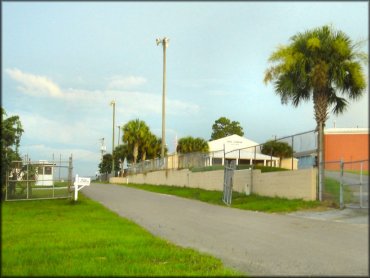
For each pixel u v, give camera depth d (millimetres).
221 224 14664
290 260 9008
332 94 21156
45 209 19688
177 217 16766
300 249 10031
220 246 10789
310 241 10930
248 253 9852
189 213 18188
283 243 10859
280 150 22438
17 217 16547
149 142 61625
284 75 21188
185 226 14328
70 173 25438
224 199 23594
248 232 12812
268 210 18391
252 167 25016
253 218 16062
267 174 23281
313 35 20562
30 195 25234
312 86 20547
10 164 24344
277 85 21453
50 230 12961
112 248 10039
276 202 20156
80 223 14688
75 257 9172
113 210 19500
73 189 26500
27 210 19172
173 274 7902
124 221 15320
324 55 20344
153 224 14867
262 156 24359
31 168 25406
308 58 20359
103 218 16250
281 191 21812
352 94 20844
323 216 15547
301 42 20703
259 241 11273
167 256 9453
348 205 16734
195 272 8086
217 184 30391
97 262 8766
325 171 18594
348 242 10516
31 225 14117
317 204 18125
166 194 31547
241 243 11102
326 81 20312
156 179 45125
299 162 20766
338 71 20188
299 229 12859
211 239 11828
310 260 8938
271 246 10555
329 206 17547
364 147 16094
